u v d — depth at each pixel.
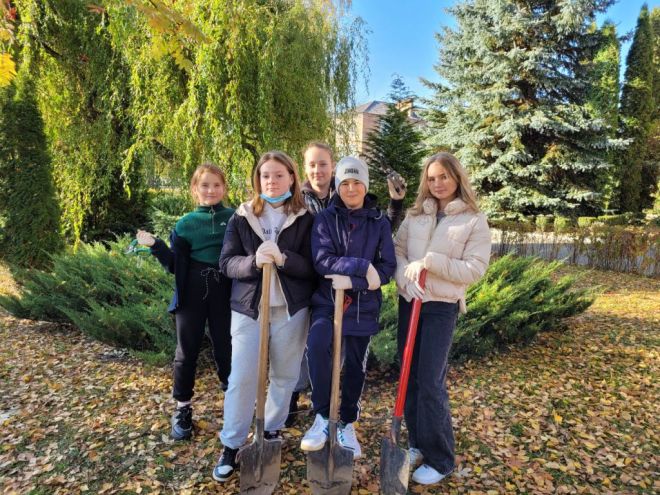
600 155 17.00
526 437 2.98
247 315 2.35
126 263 4.86
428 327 2.31
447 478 2.52
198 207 2.81
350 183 2.33
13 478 2.46
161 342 3.78
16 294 6.27
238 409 2.35
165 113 7.02
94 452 2.68
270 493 2.22
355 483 2.46
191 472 2.51
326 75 7.95
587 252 10.94
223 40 6.64
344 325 2.29
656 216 17.67
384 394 3.45
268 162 2.38
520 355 4.43
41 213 7.44
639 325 5.75
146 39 6.45
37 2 7.32
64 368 3.92
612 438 3.01
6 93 7.21
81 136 7.96
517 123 16.27
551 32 16.73
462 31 17.84
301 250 2.44
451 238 2.29
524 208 17.28
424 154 9.16
